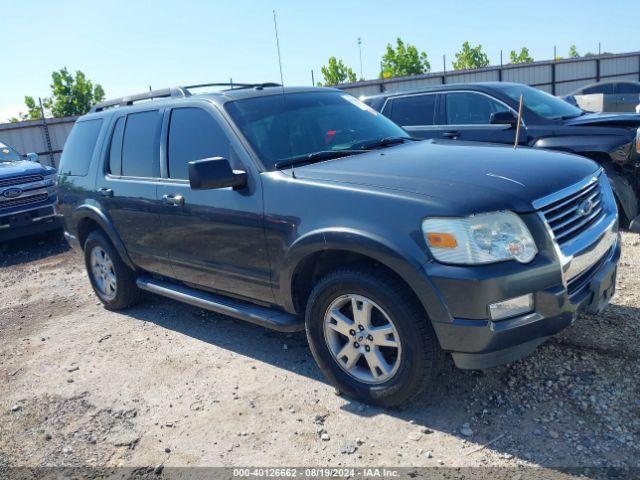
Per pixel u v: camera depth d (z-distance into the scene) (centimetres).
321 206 325
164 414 353
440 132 743
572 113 697
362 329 320
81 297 623
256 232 361
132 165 478
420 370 300
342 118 435
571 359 347
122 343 471
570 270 294
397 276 302
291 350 420
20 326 550
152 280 496
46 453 327
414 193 297
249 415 339
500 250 276
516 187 294
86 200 524
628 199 596
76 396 389
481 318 277
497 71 2812
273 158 373
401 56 3775
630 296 435
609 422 289
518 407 311
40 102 2125
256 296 384
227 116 397
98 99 2961
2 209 891
